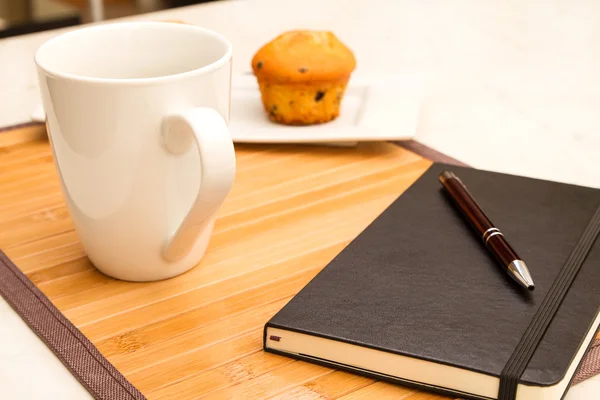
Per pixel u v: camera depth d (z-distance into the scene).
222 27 1.17
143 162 0.73
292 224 0.83
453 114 0.99
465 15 1.25
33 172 0.89
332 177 0.88
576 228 0.78
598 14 1.26
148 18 1.19
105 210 0.74
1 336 0.73
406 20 1.22
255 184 0.87
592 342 0.71
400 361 0.69
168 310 0.75
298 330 0.70
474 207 0.78
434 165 0.86
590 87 1.05
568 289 0.72
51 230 0.82
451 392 0.68
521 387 0.66
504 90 1.04
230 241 0.81
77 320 0.74
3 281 0.77
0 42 1.14
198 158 0.74
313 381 0.70
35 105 1.00
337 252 0.80
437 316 0.70
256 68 0.93
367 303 0.71
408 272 0.74
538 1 1.33
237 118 0.96
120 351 0.72
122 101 0.71
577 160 0.92
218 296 0.76
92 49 0.78
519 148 0.93
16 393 0.69
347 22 1.21
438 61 1.10
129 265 0.76
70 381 0.70
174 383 0.69
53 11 1.83
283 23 1.19
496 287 0.73
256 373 0.70
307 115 0.93
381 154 0.92
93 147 0.73
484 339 0.69
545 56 1.12
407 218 0.79
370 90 0.99
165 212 0.74
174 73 0.79
